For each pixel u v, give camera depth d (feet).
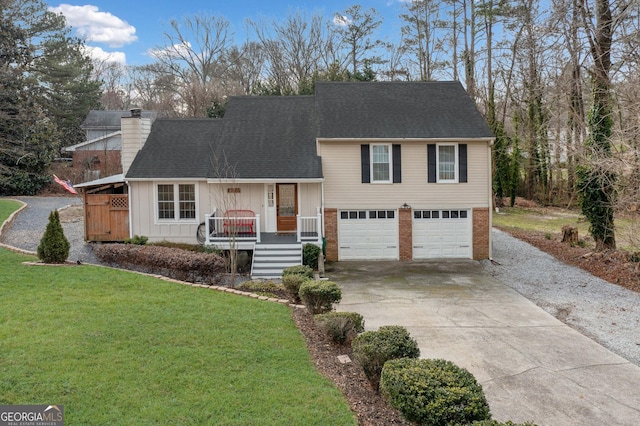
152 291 35.53
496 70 125.59
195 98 143.33
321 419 18.51
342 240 64.90
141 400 19.12
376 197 64.44
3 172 104.83
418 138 62.75
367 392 21.50
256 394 20.27
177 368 22.20
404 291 47.75
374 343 21.90
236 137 67.46
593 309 40.68
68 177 118.42
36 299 31.19
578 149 61.67
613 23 57.06
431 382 17.58
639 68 52.08
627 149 48.96
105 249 47.73
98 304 30.96
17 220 72.49
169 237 61.77
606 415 22.03
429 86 73.67
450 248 65.16
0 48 108.88
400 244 64.85
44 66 129.49
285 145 66.13
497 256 65.82
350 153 64.03
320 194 63.77
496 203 120.06
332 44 147.74
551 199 126.82
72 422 17.35
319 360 25.08
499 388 24.76
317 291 32.09
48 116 134.51
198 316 30.09
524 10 98.02
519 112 122.72
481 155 64.44
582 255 60.90
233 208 61.57
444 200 64.54
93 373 21.02
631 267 52.90
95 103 154.30
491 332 34.12
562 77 71.41
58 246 43.04
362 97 71.20
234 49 161.68
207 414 18.39
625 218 61.31
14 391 19.08
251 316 31.22
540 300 43.83
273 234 63.41
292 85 146.92
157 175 60.64
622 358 29.27
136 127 67.31
